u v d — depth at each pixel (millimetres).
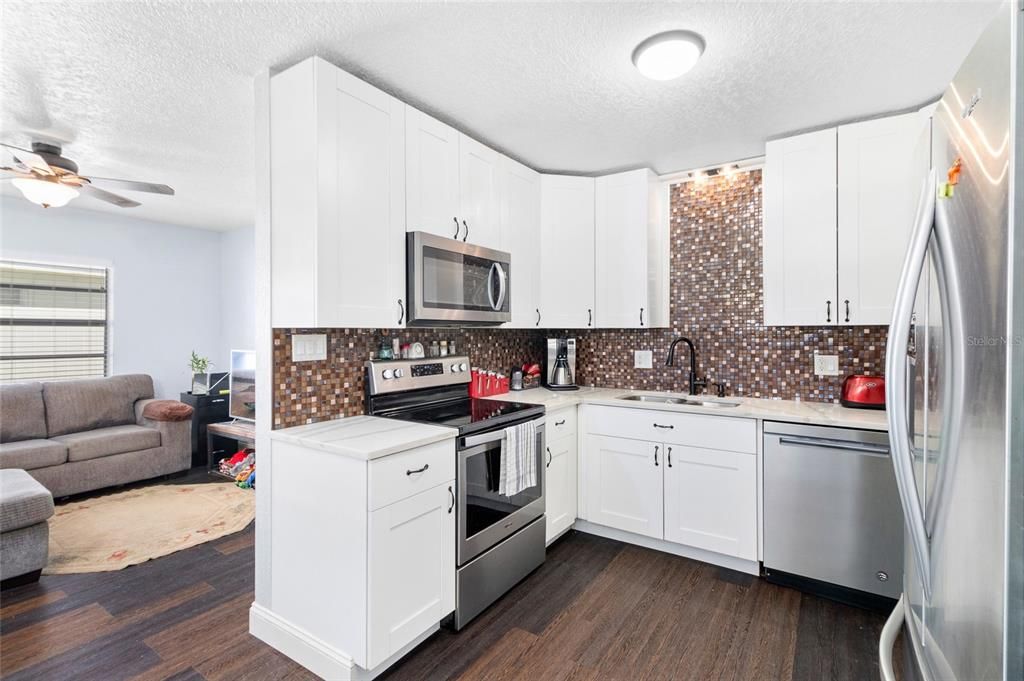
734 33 1755
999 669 706
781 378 2949
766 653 1913
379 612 1728
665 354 3342
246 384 4477
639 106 2320
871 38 1776
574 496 2986
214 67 1977
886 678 1059
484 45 1839
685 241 3281
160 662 1893
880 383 2494
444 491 2008
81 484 3721
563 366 3461
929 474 989
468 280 2512
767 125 2518
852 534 2207
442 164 2412
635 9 1631
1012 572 692
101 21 1662
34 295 4348
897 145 2342
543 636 2027
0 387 3826
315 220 1826
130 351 4828
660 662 1865
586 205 3232
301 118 1864
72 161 2844
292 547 1938
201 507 3561
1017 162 686
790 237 2602
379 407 2439
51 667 1859
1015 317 688
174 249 5121
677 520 2674
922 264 966
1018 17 685
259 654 1942
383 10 1630
